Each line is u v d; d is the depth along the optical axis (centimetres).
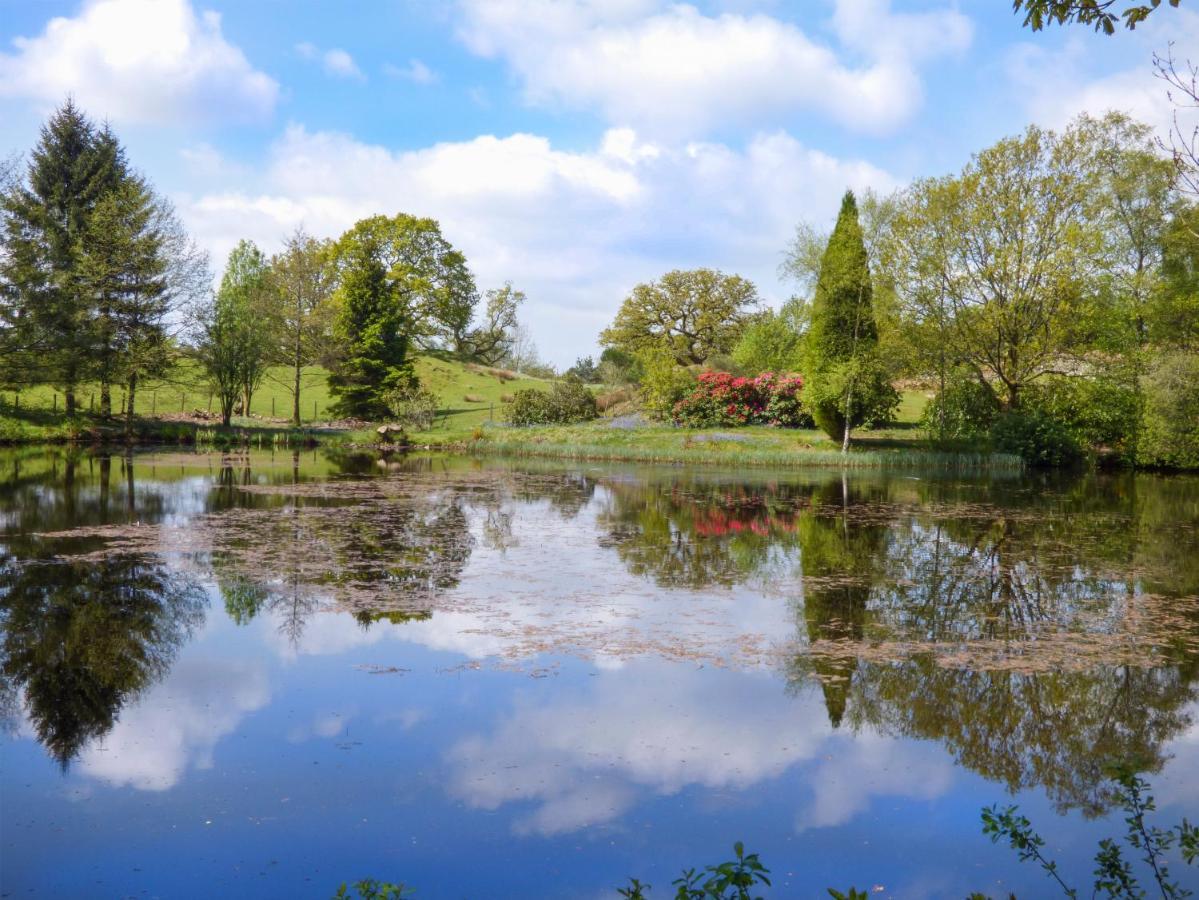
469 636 779
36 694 630
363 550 1180
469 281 6444
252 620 826
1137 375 2831
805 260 3269
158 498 1702
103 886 386
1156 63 580
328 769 506
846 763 522
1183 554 1216
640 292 6200
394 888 329
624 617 850
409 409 4009
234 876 395
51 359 3209
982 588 994
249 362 3847
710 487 2116
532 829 439
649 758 525
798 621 843
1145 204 3052
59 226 3572
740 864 303
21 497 1692
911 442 3209
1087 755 543
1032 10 501
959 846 429
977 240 2850
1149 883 399
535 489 2014
